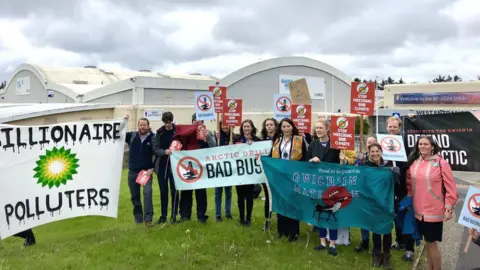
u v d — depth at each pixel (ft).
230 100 26.16
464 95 129.49
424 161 17.10
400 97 141.49
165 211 24.30
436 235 16.58
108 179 22.24
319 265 18.78
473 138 21.15
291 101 37.70
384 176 18.85
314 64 148.36
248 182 23.50
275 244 21.26
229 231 22.68
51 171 20.92
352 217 19.67
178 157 23.63
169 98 106.01
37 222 20.51
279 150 22.06
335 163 20.42
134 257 18.97
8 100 167.53
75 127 21.52
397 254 20.90
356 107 22.93
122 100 103.35
